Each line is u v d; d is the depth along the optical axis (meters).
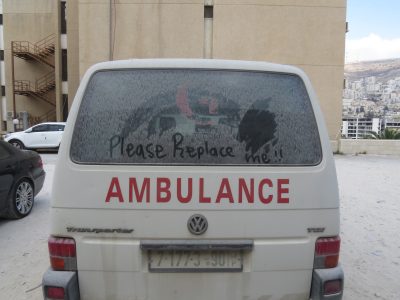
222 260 2.51
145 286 2.48
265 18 19.67
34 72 28.97
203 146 2.52
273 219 2.50
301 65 19.75
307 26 19.62
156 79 2.60
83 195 2.45
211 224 2.47
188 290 2.50
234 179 2.48
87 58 19.80
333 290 2.53
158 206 2.46
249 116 2.58
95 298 2.50
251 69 2.64
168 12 19.73
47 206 7.23
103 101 2.56
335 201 2.56
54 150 19.98
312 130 2.59
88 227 2.45
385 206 7.54
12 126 28.25
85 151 2.48
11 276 4.21
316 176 2.53
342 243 5.36
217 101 2.58
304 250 2.53
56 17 26.84
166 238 2.46
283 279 2.53
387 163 15.23
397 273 4.38
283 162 2.54
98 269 2.47
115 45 19.78
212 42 19.92
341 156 18.22
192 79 2.60
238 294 2.52
